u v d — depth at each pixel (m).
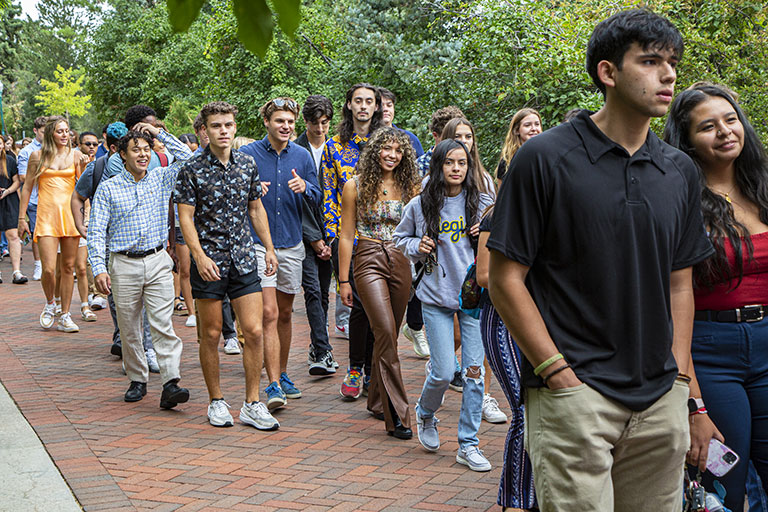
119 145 6.31
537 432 2.63
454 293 5.02
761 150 3.48
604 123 2.62
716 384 3.35
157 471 4.98
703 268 3.31
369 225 5.76
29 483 4.67
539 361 2.57
